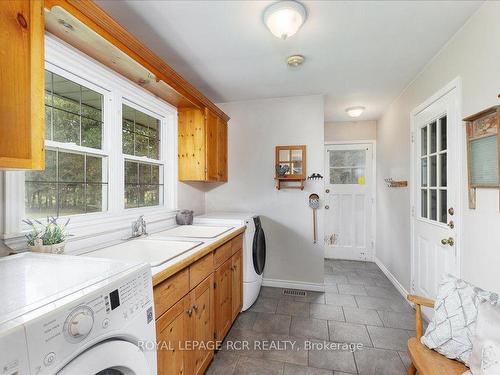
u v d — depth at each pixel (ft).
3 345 1.70
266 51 6.65
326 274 11.73
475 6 4.98
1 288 2.46
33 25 2.85
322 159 9.93
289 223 10.21
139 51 5.25
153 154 7.82
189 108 8.56
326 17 5.26
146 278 3.17
